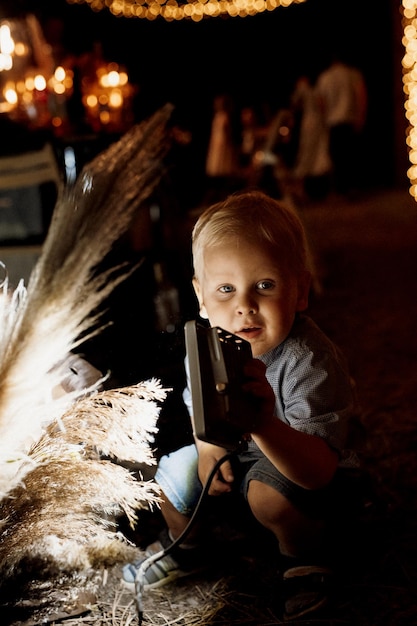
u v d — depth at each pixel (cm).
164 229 359
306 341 161
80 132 335
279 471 158
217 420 122
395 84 1256
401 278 551
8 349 121
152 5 1066
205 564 176
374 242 723
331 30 1312
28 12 440
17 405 127
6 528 136
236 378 128
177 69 1212
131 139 127
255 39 1316
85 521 140
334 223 885
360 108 1110
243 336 154
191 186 945
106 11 1044
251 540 185
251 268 152
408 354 362
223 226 155
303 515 158
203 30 1252
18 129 308
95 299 129
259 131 975
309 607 158
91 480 137
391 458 235
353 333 409
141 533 190
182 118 1205
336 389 158
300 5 1300
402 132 1270
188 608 162
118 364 231
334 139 1112
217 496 178
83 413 141
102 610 160
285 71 1337
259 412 133
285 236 156
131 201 137
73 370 164
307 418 155
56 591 146
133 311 284
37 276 122
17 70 408
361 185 1312
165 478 172
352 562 176
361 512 186
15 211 304
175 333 230
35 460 135
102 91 380
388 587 167
